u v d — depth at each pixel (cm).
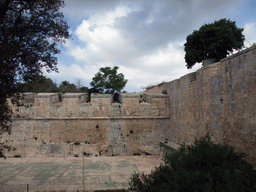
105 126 2198
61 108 2198
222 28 1717
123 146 2189
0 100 937
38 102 2197
